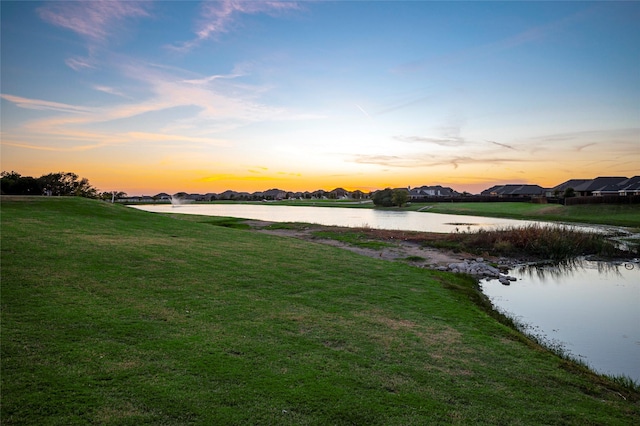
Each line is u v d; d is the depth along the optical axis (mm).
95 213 28953
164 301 11203
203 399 6305
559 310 15266
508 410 6699
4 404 5793
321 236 33594
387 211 95375
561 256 26562
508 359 9078
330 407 6355
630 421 6672
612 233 39125
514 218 66062
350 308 12094
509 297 17250
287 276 15625
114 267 14398
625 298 17109
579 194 110438
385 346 9180
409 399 6789
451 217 71125
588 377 8531
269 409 6172
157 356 7707
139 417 5711
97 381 6613
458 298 15141
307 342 9031
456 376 7895
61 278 12469
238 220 47125
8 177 67188
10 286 11297
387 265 20359
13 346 7645
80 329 8734
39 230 19922
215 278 14297
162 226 27516
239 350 8266
